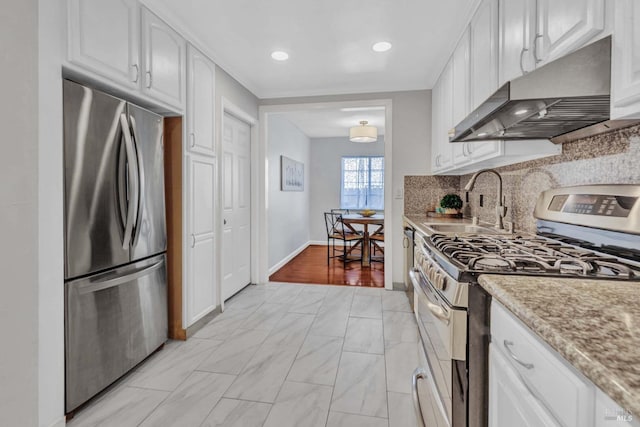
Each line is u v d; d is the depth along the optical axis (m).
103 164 1.70
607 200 1.22
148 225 2.08
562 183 1.59
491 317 0.98
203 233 2.65
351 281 4.16
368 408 1.68
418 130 3.59
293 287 3.84
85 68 1.58
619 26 0.86
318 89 3.70
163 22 2.14
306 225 7.03
